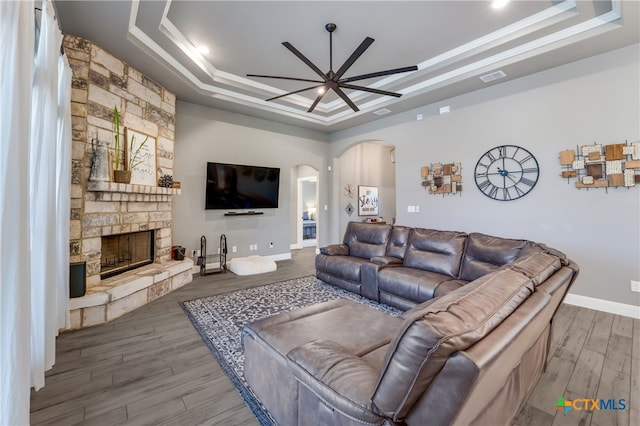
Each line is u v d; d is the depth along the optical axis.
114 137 3.20
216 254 5.20
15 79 1.25
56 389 1.82
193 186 4.91
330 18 2.98
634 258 3.02
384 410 0.88
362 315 1.94
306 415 1.23
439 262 3.22
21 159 1.28
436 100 4.64
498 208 4.03
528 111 3.73
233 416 1.60
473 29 3.19
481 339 0.81
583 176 3.30
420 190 4.98
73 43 2.80
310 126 6.32
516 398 1.43
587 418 1.59
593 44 3.00
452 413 0.77
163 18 2.91
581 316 3.03
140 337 2.52
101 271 3.23
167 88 4.15
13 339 1.23
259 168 5.64
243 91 4.68
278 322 1.82
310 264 5.68
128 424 1.54
